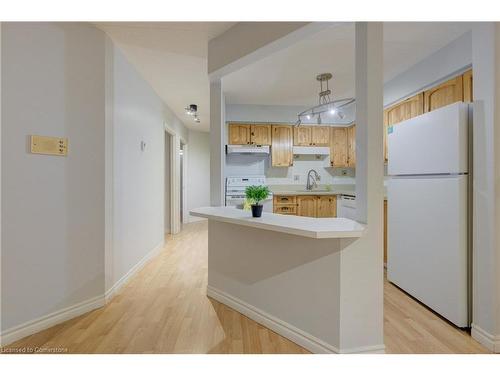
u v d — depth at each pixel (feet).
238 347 5.74
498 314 5.59
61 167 6.69
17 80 5.89
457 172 6.30
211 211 7.41
